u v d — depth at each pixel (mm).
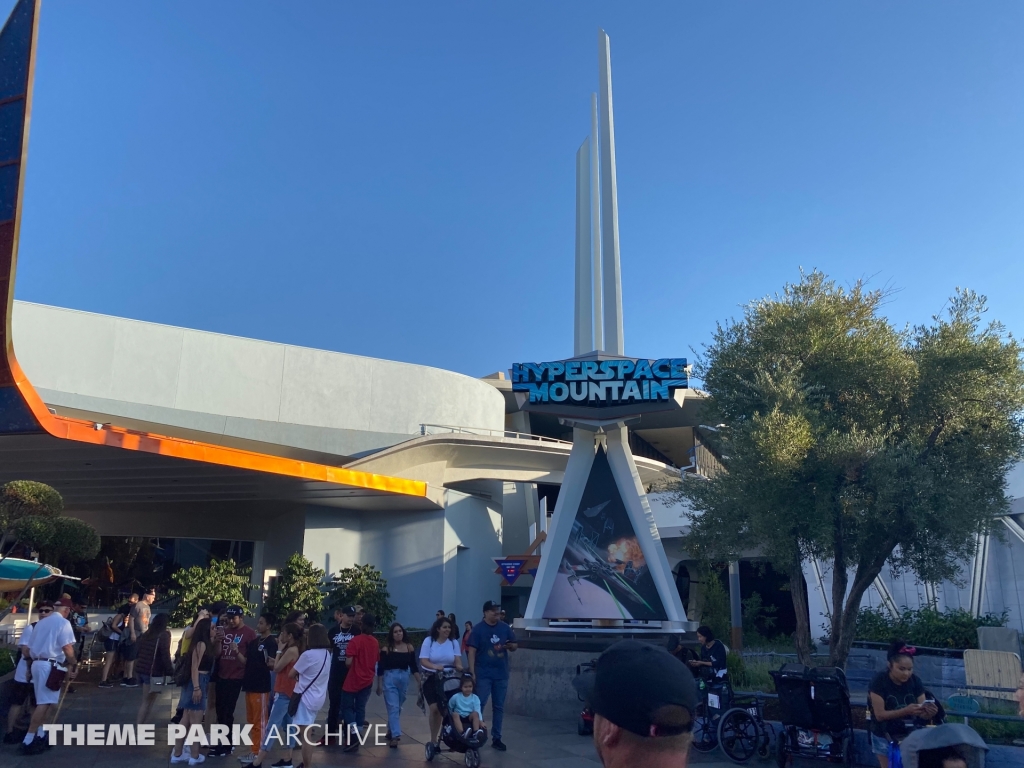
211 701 10828
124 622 18578
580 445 17719
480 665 11445
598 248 20625
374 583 30672
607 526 17094
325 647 9266
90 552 12805
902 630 21312
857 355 14242
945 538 13070
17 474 25078
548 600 16531
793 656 20516
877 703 7551
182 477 25766
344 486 27391
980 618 20641
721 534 15969
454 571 32594
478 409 38875
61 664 10516
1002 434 13242
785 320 15086
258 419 31375
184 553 38156
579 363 17375
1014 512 21297
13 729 10836
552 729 13297
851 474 13492
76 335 27656
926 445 13531
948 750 4289
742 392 15180
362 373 34438
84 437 19344
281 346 32594
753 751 10531
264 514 34438
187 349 30188
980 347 13195
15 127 14398
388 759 10430
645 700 2197
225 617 10758
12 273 14906
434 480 34219
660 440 56094
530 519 45281
